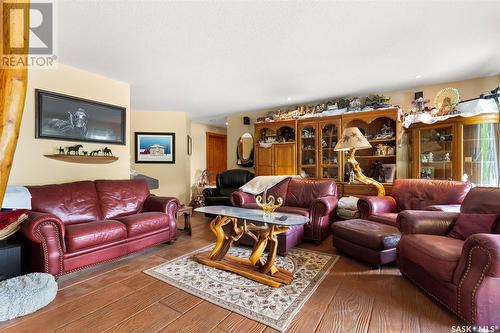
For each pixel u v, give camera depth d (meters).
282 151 4.76
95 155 3.14
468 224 2.00
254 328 1.53
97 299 1.87
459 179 3.16
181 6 1.80
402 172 3.89
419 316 1.64
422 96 3.79
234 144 5.84
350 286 2.05
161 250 2.96
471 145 3.15
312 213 3.18
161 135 5.33
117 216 3.03
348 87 3.83
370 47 2.48
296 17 1.95
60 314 1.67
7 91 0.84
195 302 1.82
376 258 2.36
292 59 2.76
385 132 4.02
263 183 4.10
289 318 1.62
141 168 5.24
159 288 2.03
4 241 2.04
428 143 3.58
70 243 2.16
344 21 2.01
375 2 1.77
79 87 3.06
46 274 1.94
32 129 2.69
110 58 2.72
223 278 2.21
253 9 1.84
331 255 2.77
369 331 1.49
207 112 5.61
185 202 5.50
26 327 1.54
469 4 1.80
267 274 2.19
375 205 3.07
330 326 1.54
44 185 2.63
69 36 2.22
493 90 3.08
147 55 2.64
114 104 3.43
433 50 2.56
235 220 2.57
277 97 4.38
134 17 1.93
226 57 2.70
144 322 1.59
